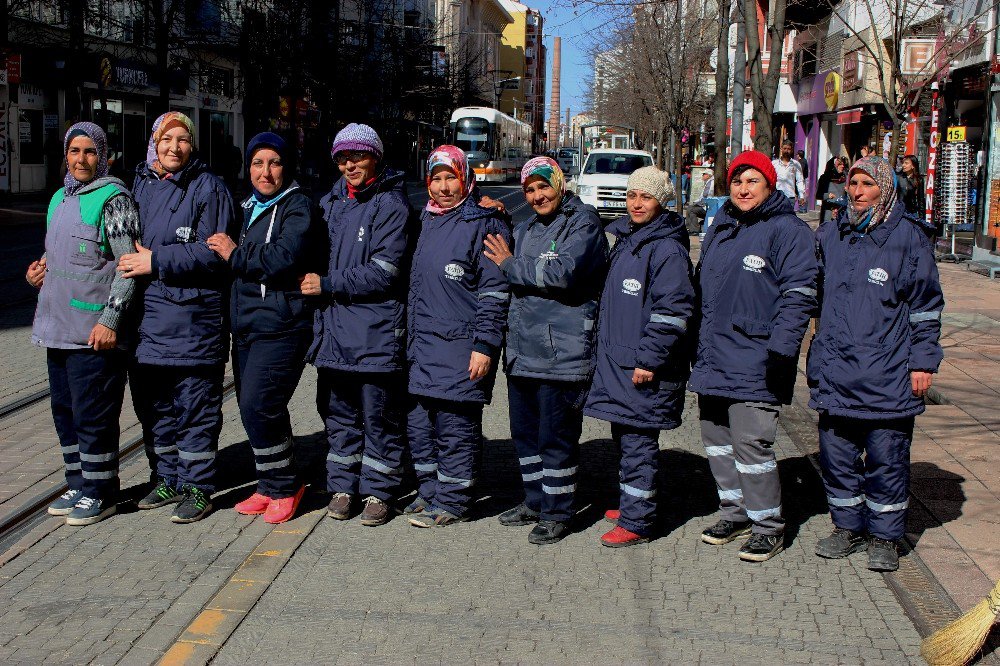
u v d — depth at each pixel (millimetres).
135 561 5004
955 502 5852
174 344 5473
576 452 5438
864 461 5621
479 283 5406
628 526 5301
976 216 19109
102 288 5395
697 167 30734
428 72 61000
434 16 77688
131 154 37625
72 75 27438
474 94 73250
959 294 14688
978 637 3906
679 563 5098
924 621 4375
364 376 5504
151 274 5375
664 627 4348
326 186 44125
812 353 5164
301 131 48906
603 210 29953
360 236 5402
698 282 5309
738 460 5156
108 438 5559
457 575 4902
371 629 4297
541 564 5059
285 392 5500
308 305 5484
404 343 5527
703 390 5156
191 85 41688
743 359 5062
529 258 5238
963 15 18859
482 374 5352
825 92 31172
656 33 29547
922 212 17750
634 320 5172
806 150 36344
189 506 5570
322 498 6012
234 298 5461
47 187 30156
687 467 6738
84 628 4258
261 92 35156
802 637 4266
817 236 5258
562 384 5281
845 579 4891
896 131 12039
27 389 8484
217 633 4207
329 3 41656
